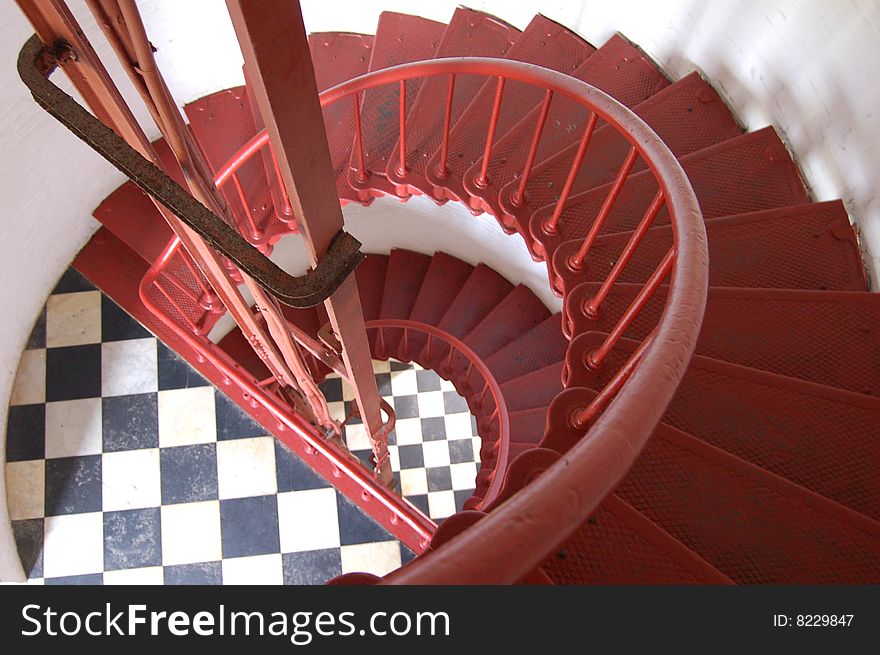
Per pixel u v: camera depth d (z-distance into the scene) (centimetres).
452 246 438
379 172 318
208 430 378
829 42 241
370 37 396
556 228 259
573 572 163
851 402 206
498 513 85
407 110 346
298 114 103
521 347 413
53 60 113
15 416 371
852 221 255
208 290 347
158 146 376
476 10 377
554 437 189
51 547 361
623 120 191
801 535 177
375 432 327
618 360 211
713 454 187
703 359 213
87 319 381
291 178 116
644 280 241
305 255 438
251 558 368
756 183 275
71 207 349
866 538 176
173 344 356
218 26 353
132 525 367
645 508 181
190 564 365
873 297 231
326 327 248
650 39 329
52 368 376
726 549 176
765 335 228
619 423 99
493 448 385
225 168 280
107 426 374
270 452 379
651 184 266
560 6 352
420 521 299
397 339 457
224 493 373
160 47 340
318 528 373
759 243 253
